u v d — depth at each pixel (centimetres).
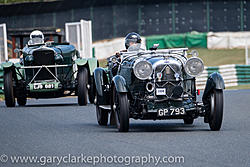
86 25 6875
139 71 2222
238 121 2741
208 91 2266
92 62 3928
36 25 11462
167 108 2233
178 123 2689
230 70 6512
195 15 11625
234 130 2320
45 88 3731
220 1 11606
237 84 6656
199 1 11638
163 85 2272
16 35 5481
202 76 6066
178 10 11638
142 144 1928
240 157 1655
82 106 3744
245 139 2027
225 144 1906
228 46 10850
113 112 2431
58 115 3159
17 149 1898
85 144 1969
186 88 2316
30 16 11444
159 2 11644
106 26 11538
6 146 1972
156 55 2386
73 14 11581
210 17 11619
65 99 4744
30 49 3903
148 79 2270
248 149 1800
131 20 11600
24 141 2088
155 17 11619
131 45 2634
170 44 10856
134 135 2177
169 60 2292
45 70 3828
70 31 6681
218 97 2227
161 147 1855
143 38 10856
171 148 1833
